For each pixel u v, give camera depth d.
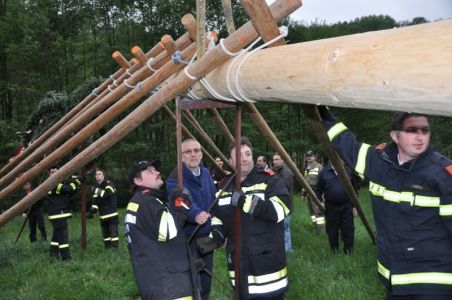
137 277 2.59
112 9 24.12
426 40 1.15
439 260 1.90
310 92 1.57
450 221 1.81
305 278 4.76
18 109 23.91
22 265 5.77
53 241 6.42
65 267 5.75
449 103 1.13
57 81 23.31
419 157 1.93
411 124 1.85
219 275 5.09
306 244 6.77
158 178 2.76
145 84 2.95
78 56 23.59
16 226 11.94
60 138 3.91
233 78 1.99
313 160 7.82
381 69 1.25
